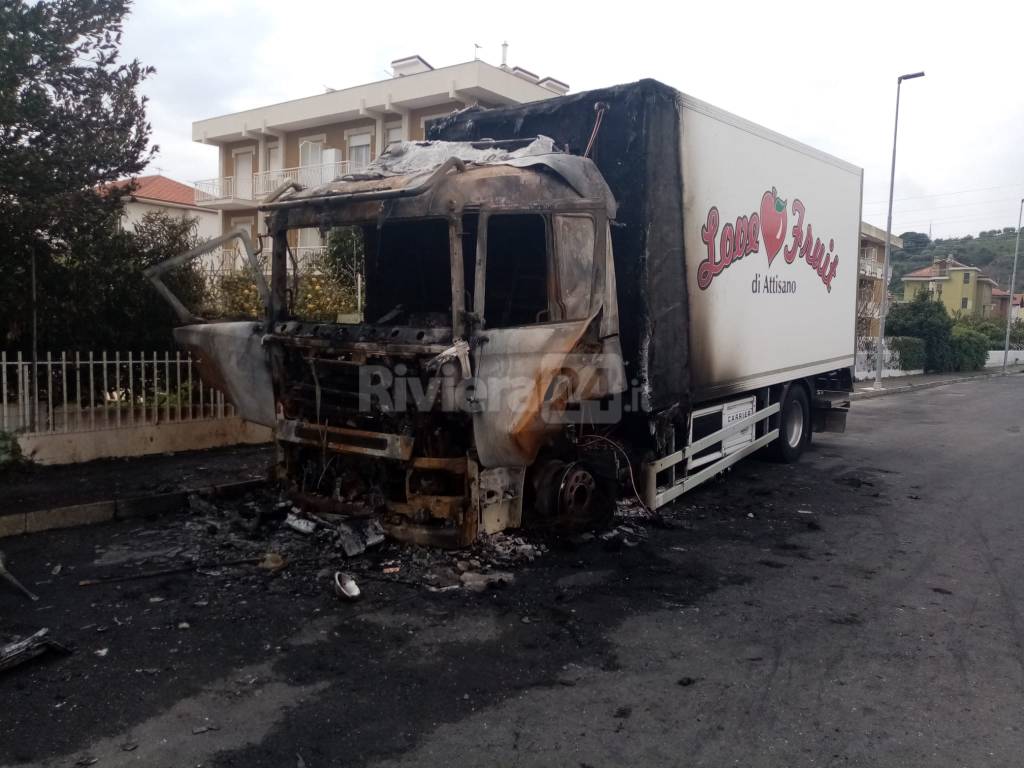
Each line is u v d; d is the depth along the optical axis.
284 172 29.33
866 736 3.60
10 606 4.85
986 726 3.71
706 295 7.37
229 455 9.08
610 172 6.59
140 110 8.84
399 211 5.24
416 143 6.37
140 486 7.43
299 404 6.21
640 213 6.42
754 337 8.46
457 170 5.18
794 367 9.63
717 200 7.49
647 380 6.47
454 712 3.71
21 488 7.34
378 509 5.83
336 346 5.54
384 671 4.10
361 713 3.67
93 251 8.80
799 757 3.41
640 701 3.88
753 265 8.32
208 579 5.32
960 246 102.50
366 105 26.70
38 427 8.14
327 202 5.56
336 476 6.04
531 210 5.46
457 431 5.52
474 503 5.52
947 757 3.43
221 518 6.64
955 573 6.02
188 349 6.77
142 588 5.15
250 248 6.20
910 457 11.38
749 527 7.21
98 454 8.53
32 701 3.72
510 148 6.42
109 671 4.03
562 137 6.91
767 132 8.47
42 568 5.52
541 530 6.23
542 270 5.79
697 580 5.70
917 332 37.19
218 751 3.33
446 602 5.01
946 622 5.01
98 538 6.20
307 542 5.94
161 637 4.43
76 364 8.23
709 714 3.77
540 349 5.45
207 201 30.28
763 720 3.72
